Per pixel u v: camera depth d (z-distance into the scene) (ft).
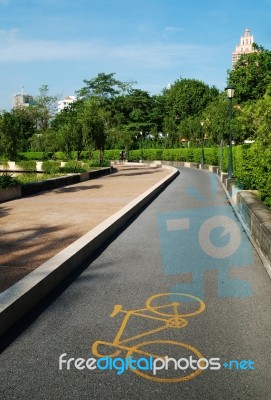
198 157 153.17
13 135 68.85
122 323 14.47
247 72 107.76
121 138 137.49
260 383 10.84
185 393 10.46
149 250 24.95
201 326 14.16
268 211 26.84
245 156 45.88
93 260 22.81
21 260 21.27
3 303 14.33
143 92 264.72
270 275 19.34
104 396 10.37
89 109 112.68
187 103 254.68
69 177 73.67
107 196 52.70
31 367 11.73
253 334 13.51
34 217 35.60
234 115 108.78
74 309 15.79
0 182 50.96
